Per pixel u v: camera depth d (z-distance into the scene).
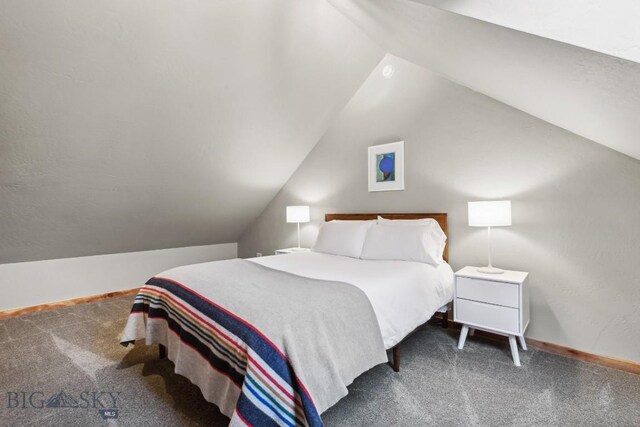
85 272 3.78
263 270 2.22
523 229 2.47
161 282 2.09
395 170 3.25
